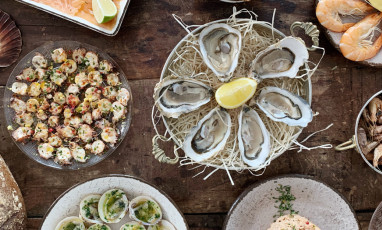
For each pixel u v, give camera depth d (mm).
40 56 1059
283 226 998
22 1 1024
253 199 1039
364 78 1066
